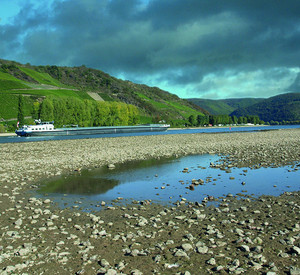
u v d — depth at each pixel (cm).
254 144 4944
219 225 1170
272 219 1227
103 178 2289
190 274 774
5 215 1355
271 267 801
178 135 8975
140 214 1365
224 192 1775
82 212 1416
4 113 14038
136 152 4031
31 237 1070
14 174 2452
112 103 13750
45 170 2645
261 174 2306
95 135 9906
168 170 2598
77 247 974
